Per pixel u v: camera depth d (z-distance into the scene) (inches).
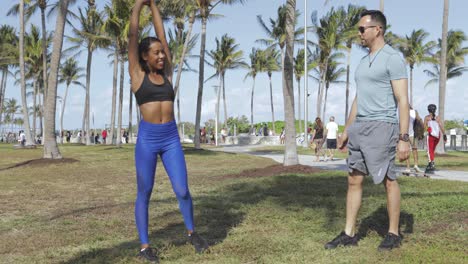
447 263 150.7
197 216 241.3
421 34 2038.6
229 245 181.0
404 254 161.2
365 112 173.3
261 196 304.8
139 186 168.4
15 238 207.6
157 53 165.5
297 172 448.1
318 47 1734.7
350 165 177.3
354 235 181.9
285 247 177.6
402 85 168.1
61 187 398.9
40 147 1288.1
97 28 1440.7
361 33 178.1
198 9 1015.6
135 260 165.0
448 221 209.5
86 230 219.9
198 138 976.9
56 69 653.9
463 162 609.6
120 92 1202.6
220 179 430.6
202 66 986.7
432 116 478.9
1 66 1966.0
